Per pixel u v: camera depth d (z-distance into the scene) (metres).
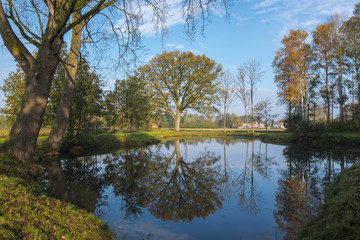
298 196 6.59
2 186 4.12
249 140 29.84
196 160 13.68
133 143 21.53
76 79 14.32
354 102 28.28
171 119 78.69
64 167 10.12
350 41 24.92
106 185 7.79
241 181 8.64
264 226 4.65
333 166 11.34
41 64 7.48
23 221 3.08
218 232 4.39
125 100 19.56
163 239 4.09
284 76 29.31
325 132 21.44
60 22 6.56
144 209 5.64
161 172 10.17
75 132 15.23
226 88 42.28
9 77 16.19
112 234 4.11
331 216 4.06
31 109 7.51
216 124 75.69
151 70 35.41
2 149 7.35
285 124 34.06
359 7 24.36
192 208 5.76
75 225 3.64
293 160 13.56
